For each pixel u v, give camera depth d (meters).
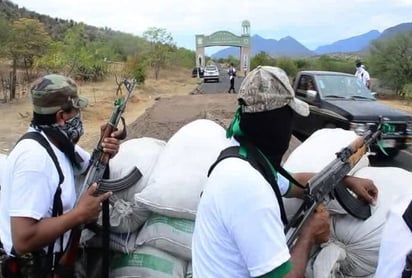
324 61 42.97
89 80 30.14
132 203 2.39
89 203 2.04
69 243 2.11
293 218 1.68
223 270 1.39
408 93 24.41
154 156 2.59
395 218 1.35
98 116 16.59
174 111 13.63
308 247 1.59
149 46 46.25
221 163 1.44
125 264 2.36
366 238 2.12
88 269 2.39
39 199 1.96
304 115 1.51
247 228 1.34
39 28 27.86
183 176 2.31
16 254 2.03
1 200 2.10
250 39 60.12
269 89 1.44
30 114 16.31
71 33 30.66
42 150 2.01
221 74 55.78
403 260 1.30
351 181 2.18
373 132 2.20
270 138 1.46
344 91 9.14
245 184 1.36
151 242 2.32
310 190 1.70
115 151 2.26
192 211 2.26
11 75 23.17
